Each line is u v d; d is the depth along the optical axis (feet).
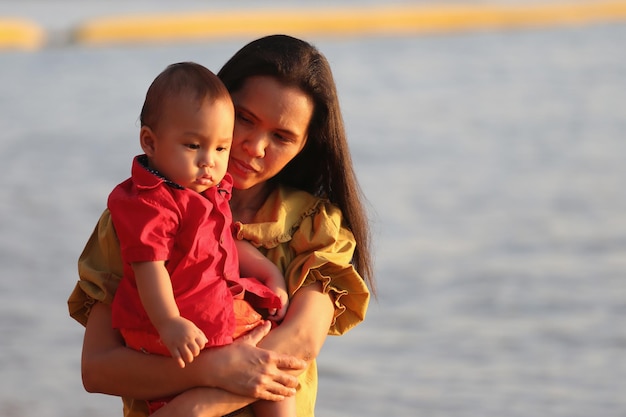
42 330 49.47
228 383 16.21
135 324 16.21
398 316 52.85
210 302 16.05
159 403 16.69
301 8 291.17
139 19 247.50
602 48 191.83
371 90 145.59
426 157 97.19
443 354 47.85
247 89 17.01
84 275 17.06
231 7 299.17
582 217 73.67
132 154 98.22
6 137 108.06
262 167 17.25
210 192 16.33
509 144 104.27
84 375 16.79
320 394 43.21
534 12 268.41
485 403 42.42
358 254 18.81
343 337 50.11
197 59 179.83
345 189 18.54
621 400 43.04
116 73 164.45
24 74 165.37
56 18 270.26
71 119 120.26
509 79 154.71
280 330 16.97
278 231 17.79
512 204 78.13
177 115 15.83
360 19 249.34
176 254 15.99
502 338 49.83
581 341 49.19
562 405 41.93
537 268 61.16
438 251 64.85
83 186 83.46
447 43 209.67
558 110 125.18
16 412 40.09
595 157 96.84
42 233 68.08
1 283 56.70
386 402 42.29
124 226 15.71
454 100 134.62
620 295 56.03
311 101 17.34
